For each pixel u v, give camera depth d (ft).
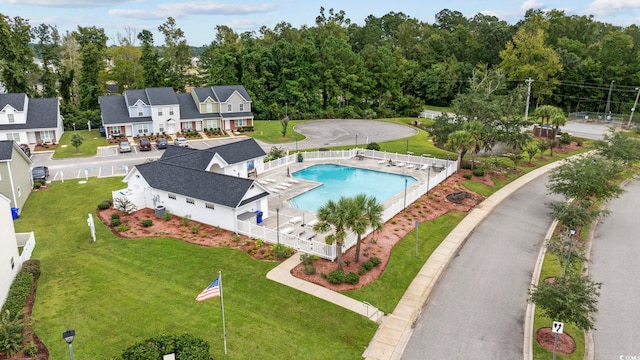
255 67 316.40
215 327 73.05
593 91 319.88
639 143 146.92
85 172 161.89
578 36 378.53
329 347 69.51
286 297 82.23
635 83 311.47
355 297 82.99
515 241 111.24
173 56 380.17
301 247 99.50
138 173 126.52
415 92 380.37
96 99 280.92
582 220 107.24
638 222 126.21
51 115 217.97
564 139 219.20
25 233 103.60
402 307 81.30
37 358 65.00
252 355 66.54
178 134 237.04
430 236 111.55
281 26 432.25
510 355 69.15
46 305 79.10
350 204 87.35
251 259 96.37
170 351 60.64
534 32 320.70
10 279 84.28
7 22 269.23
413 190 137.59
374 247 102.42
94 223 116.37
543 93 310.45
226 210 109.70
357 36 481.05
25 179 136.67
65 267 93.30
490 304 83.15
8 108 205.46
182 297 82.07
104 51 365.20
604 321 79.66
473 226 119.34
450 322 77.30
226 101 249.34
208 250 100.83
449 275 93.66
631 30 417.49
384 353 68.80
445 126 178.81
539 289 71.20
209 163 138.82
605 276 95.86
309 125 275.80
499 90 315.17
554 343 69.05
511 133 167.63
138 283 86.94
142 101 231.91
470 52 395.55
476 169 163.73
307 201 135.85
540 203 139.13
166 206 123.24
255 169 160.56
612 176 120.88
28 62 271.28
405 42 450.71
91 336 70.49
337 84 325.42
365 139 233.35
